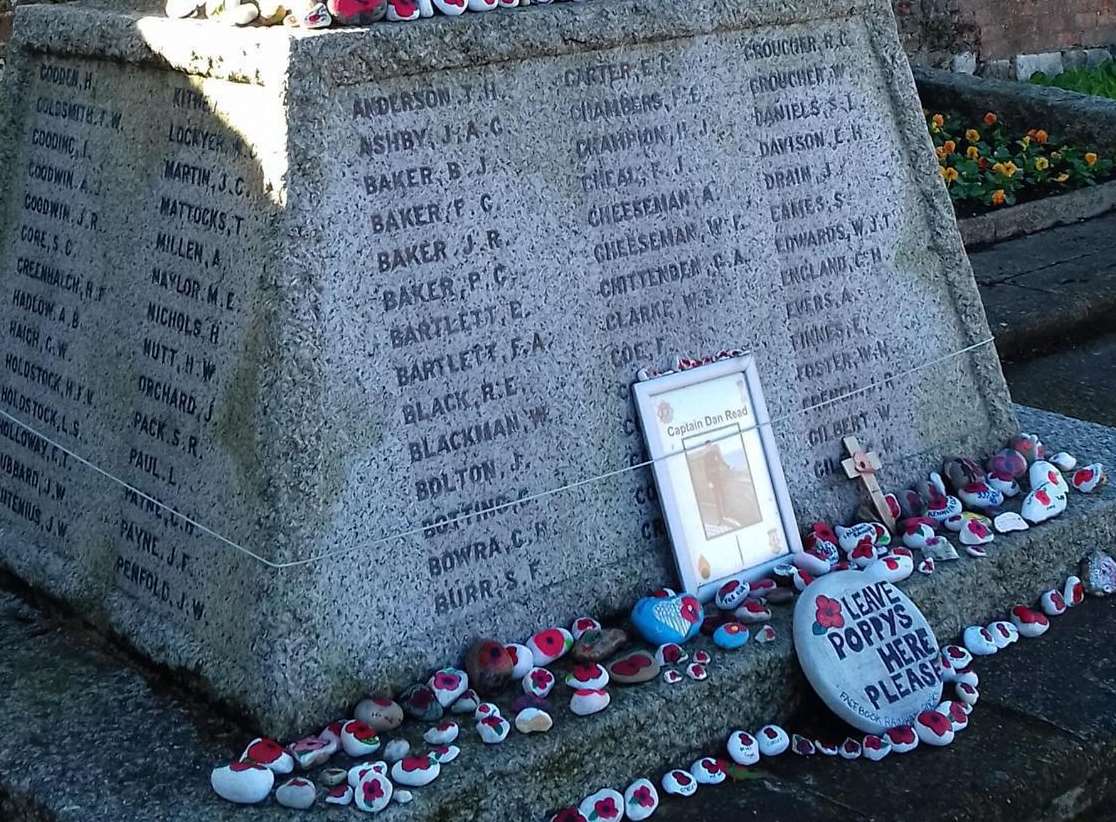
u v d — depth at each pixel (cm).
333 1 276
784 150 343
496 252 294
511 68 298
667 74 323
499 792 257
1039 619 332
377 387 277
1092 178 739
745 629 299
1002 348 540
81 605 315
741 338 333
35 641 312
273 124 268
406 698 272
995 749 290
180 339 293
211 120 286
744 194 335
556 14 302
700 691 283
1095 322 572
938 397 369
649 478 316
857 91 358
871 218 359
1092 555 354
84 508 321
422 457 284
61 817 249
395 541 279
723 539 319
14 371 349
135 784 256
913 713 295
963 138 825
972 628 326
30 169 346
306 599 268
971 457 371
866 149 359
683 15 322
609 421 311
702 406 321
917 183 369
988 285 598
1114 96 996
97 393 319
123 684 291
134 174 310
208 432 285
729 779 281
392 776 253
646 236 318
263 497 269
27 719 279
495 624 290
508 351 296
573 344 306
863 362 355
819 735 296
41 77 343
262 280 271
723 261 330
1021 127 828
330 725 267
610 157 312
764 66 340
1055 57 1052
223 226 282
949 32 983
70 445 327
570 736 266
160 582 297
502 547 294
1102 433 411
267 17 287
